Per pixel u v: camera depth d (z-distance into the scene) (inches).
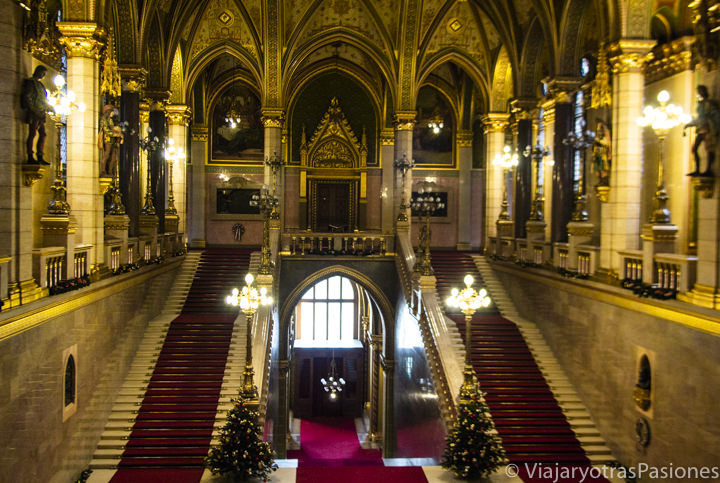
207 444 639.8
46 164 485.1
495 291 994.7
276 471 605.0
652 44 668.7
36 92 481.7
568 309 758.5
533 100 997.2
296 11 1036.5
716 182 496.1
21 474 439.8
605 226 700.0
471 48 1095.6
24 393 442.9
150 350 770.8
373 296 1079.6
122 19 788.6
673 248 593.9
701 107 499.5
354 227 1374.3
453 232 1391.5
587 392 705.6
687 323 504.7
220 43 1062.4
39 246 614.2
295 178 1365.7
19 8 478.3
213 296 932.6
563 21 823.1
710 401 478.3
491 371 773.9
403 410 964.0
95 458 611.5
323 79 1360.7
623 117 676.7
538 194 934.4
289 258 1055.6
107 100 724.7
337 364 1473.9
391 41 1056.2
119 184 805.9
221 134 1359.5
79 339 561.9
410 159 1071.6
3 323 404.2
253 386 606.2
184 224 1096.2
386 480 586.6
